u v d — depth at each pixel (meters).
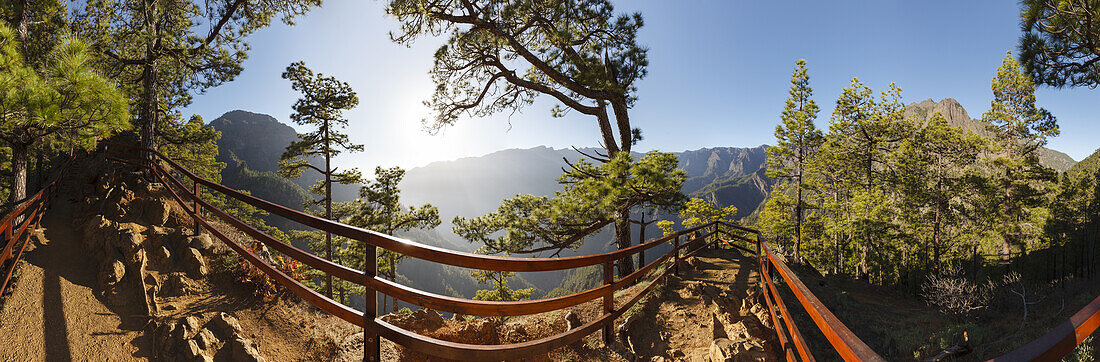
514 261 3.04
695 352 5.30
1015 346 7.21
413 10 11.80
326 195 23.77
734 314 6.32
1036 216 38.16
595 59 11.46
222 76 13.49
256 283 5.18
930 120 42.75
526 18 12.12
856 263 42.50
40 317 4.12
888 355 6.89
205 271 5.38
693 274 8.55
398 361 3.88
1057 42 10.32
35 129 5.97
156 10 11.13
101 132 6.21
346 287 26.39
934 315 9.54
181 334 4.10
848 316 8.19
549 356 4.84
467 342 4.86
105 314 4.41
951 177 41.75
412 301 2.98
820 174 40.22
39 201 6.32
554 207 12.68
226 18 13.01
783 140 35.66
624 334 5.72
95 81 5.77
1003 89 39.50
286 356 4.21
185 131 25.95
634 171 9.98
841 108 40.81
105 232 5.44
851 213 36.84
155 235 5.71
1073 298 16.59
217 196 35.56
